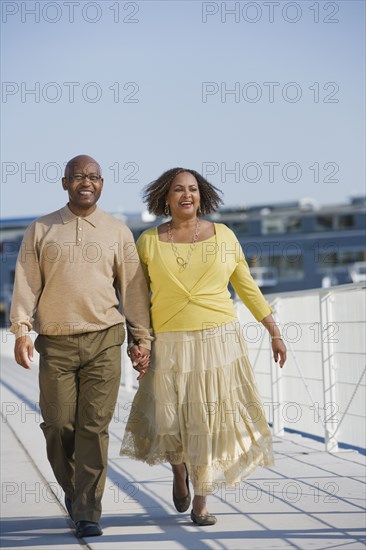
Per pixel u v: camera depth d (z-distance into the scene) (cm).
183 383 517
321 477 655
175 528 511
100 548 470
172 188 534
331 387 783
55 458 529
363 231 5094
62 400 514
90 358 512
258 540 469
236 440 520
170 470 716
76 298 508
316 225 5150
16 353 509
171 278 519
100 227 515
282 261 5069
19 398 1373
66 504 535
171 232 534
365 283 696
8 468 741
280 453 784
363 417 732
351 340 746
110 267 516
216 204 557
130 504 587
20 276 513
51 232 511
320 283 5062
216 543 468
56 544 483
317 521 509
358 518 512
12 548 477
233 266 535
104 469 512
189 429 515
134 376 1453
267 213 5116
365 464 712
